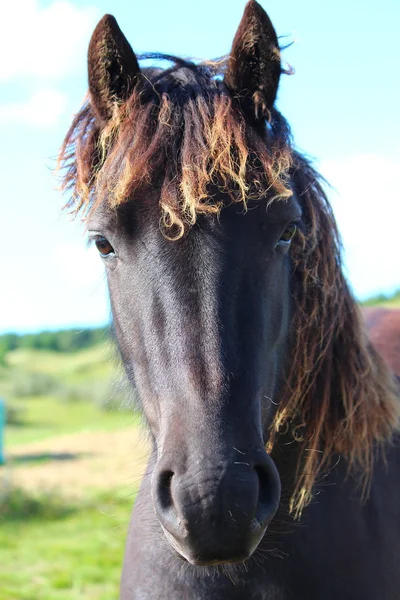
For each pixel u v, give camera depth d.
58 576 5.67
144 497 2.28
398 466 2.45
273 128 2.07
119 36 2.01
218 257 1.78
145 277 1.83
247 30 2.00
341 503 2.20
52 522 7.58
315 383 2.20
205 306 1.75
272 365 1.95
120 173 1.87
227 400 1.67
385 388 2.37
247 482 1.58
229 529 1.55
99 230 1.96
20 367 40.28
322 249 2.19
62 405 26.86
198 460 1.58
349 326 2.26
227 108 1.90
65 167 2.20
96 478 9.80
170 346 1.75
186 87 2.01
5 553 6.38
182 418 1.66
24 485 9.17
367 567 2.19
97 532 7.12
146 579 2.16
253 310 1.80
